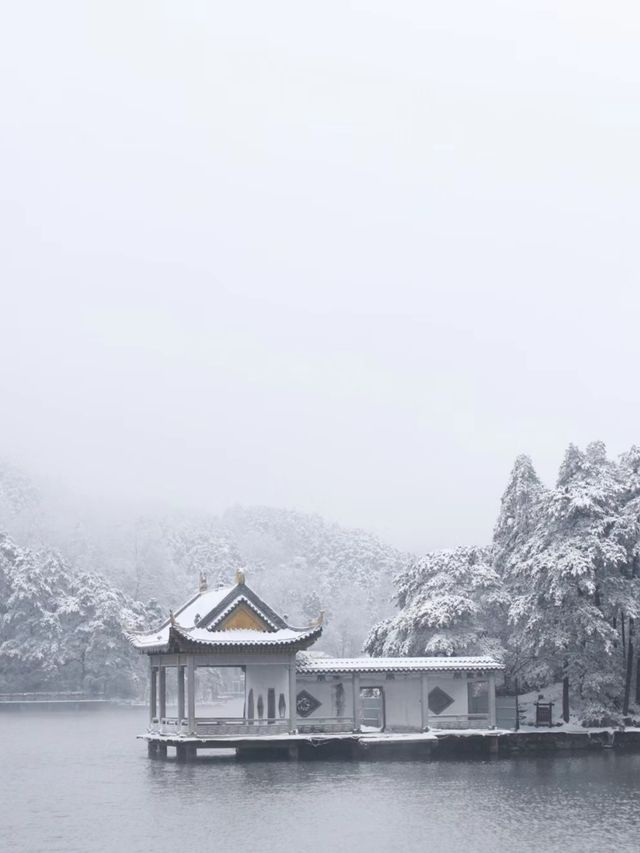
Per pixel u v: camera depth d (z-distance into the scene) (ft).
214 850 148.46
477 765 239.09
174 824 167.84
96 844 153.79
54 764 267.39
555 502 291.99
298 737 248.52
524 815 172.55
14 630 577.84
